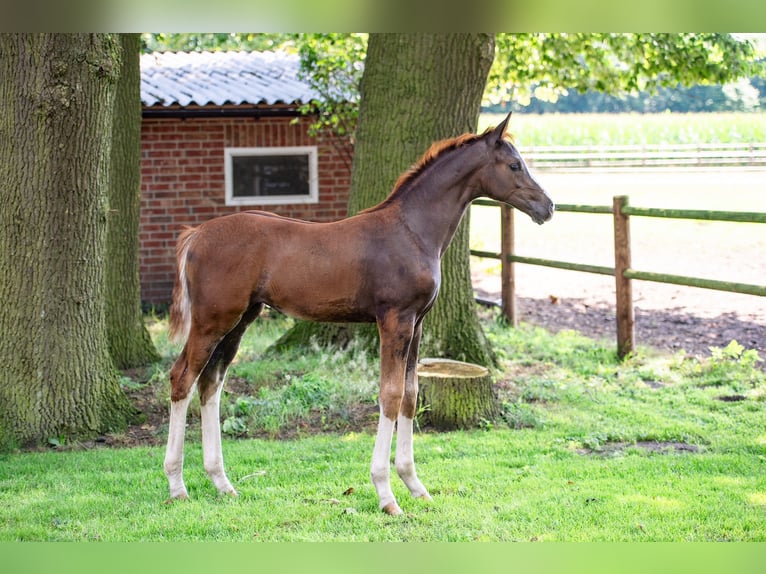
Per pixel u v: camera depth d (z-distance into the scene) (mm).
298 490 5453
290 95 13195
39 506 5148
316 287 4984
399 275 4953
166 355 9523
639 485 5547
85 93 6410
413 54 8227
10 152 6352
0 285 6492
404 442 5277
